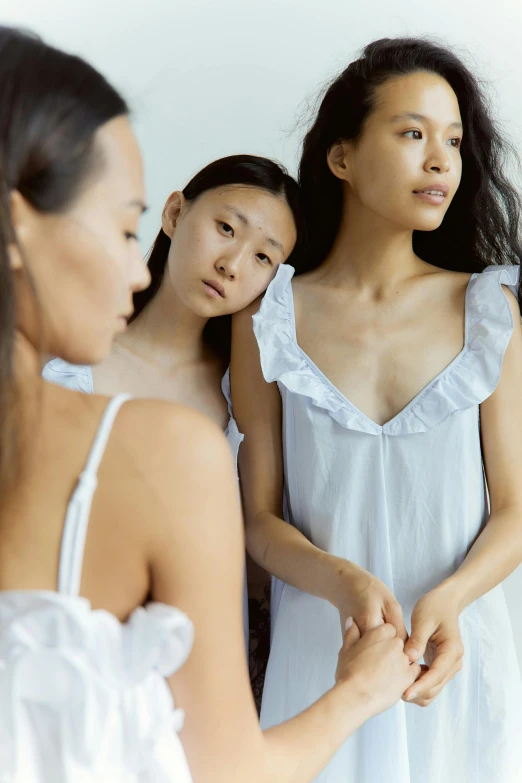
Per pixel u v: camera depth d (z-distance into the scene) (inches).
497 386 46.9
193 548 21.0
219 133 65.2
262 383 49.3
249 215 47.6
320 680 46.0
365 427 45.6
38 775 19.7
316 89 63.6
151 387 50.6
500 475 47.2
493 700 46.3
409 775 45.2
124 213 21.5
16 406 20.1
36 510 20.5
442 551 46.0
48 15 65.9
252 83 64.5
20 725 19.4
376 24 63.0
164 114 65.3
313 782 44.6
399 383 46.7
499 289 47.9
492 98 62.0
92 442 20.8
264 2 63.8
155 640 20.1
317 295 49.6
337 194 50.5
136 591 21.4
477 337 47.1
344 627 39.6
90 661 19.7
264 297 48.6
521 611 62.5
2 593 19.9
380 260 48.2
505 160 52.8
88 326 21.4
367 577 42.0
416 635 40.6
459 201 51.4
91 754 19.4
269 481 49.5
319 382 46.8
